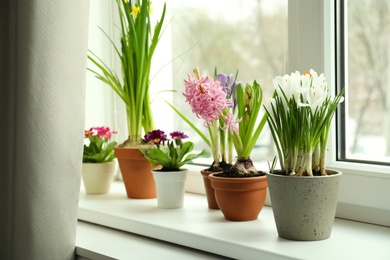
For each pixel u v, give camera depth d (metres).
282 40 1.37
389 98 1.23
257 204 1.17
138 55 1.47
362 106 1.22
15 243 1.16
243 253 0.97
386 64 1.23
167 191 1.33
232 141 1.30
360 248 0.94
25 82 1.11
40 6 1.10
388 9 1.21
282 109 0.99
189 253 1.08
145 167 1.45
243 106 1.18
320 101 0.94
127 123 1.61
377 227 1.08
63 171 1.15
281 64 1.38
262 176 1.16
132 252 1.09
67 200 1.17
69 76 1.14
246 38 1.46
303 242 0.98
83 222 1.39
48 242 1.14
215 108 1.11
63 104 1.14
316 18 1.16
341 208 1.16
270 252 0.93
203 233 1.06
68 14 1.13
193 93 1.11
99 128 1.59
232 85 1.25
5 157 1.28
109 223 1.29
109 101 1.76
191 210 1.31
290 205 0.98
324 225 0.98
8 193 1.26
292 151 0.99
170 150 1.34
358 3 1.21
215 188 1.18
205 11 1.57
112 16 1.73
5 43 1.27
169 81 1.69
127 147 1.47
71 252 1.17
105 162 1.57
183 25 1.64
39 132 1.12
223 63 1.53
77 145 1.17
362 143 1.22
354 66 1.22
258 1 1.42
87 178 1.56
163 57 1.70
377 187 1.09
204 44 1.58
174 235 1.11
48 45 1.11
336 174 0.98
